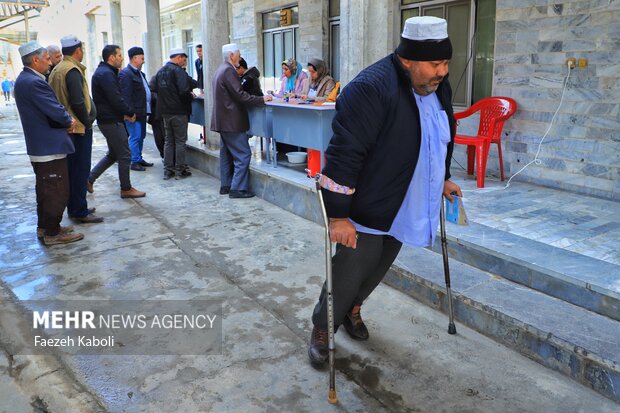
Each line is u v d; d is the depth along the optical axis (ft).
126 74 22.44
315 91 21.35
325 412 7.63
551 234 11.83
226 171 19.54
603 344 8.08
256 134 20.13
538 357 8.71
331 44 27.22
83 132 15.48
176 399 7.96
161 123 24.50
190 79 21.54
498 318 9.23
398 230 8.07
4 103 77.46
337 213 7.39
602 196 15.23
